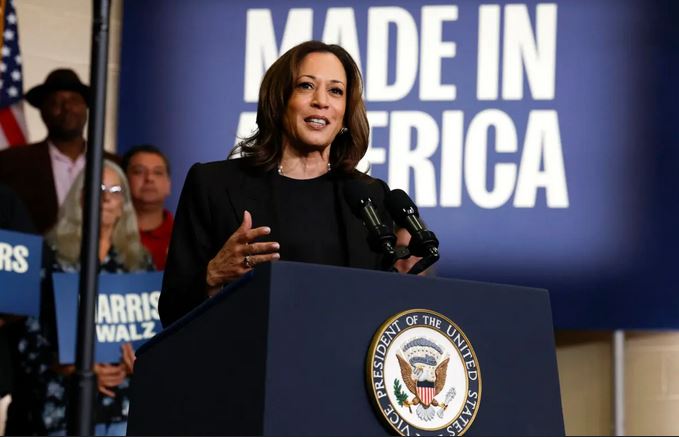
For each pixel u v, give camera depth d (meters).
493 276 7.20
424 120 7.39
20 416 6.25
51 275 6.46
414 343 2.47
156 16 7.66
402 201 3.04
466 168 7.32
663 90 7.27
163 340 2.71
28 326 6.29
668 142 7.21
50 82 7.47
